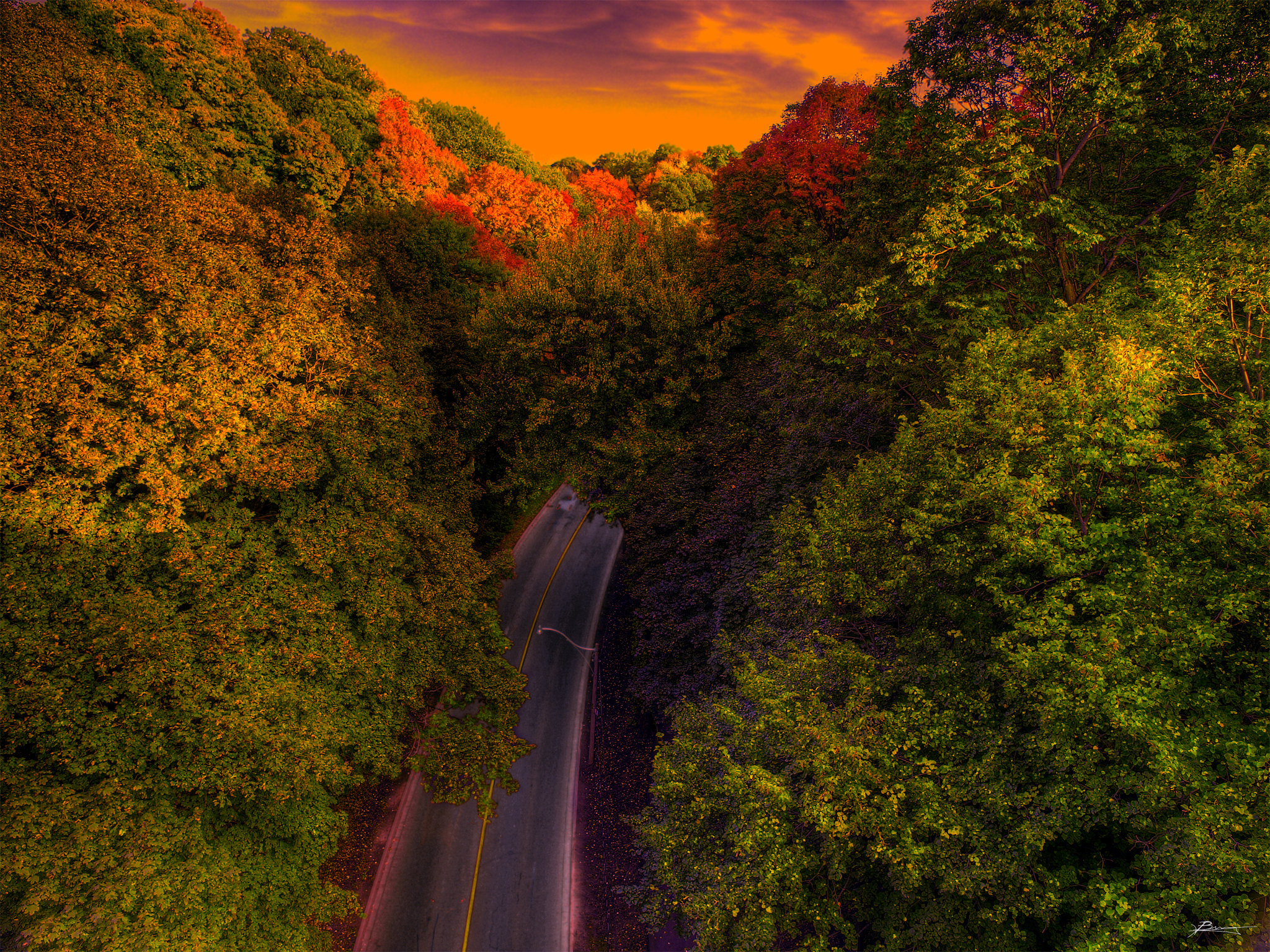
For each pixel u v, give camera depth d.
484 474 37.22
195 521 16.44
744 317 28.25
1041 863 11.09
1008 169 14.98
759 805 12.24
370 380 22.77
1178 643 9.34
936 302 19.30
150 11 40.09
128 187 16.19
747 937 11.68
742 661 17.81
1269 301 10.12
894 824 10.87
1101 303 12.33
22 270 13.62
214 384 15.83
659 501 26.08
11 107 15.48
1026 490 10.16
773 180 27.77
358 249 28.55
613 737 29.31
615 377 27.08
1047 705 10.12
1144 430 10.21
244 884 14.70
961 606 12.09
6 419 12.98
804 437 21.12
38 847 11.55
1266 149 11.49
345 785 19.36
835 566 14.94
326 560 17.78
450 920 22.92
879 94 18.23
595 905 23.17
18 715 12.10
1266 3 14.16
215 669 14.67
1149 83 15.19
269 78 51.34
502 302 27.86
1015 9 15.52
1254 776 8.54
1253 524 9.18
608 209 82.75
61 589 13.18
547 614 37.72
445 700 22.66
